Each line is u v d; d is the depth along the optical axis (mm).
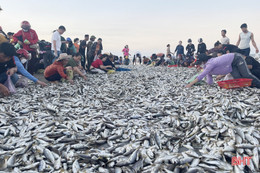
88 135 3496
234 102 4414
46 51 10289
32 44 9750
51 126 3672
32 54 9930
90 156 2744
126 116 4309
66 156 2768
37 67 11234
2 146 2943
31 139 3197
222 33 10258
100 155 2762
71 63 9016
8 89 6043
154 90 6664
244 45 9727
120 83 8406
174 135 3373
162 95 5730
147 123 3902
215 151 2672
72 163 2648
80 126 3719
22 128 3639
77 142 3225
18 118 3990
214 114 3910
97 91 6762
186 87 6488
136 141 3197
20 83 7383
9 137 3365
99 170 2488
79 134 3469
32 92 6574
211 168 2311
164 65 19969
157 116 4285
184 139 3270
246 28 9508
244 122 3760
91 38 11844
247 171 2344
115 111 4672
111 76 10469
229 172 2250
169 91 6391
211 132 3254
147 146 3025
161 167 2381
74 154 2814
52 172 2443
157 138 3186
